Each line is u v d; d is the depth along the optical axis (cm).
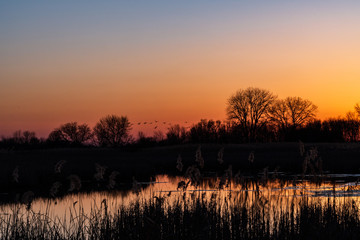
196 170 1277
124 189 2620
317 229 1141
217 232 1156
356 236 1139
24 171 2819
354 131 8456
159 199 1205
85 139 9275
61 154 5691
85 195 2283
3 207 1833
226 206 1334
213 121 8206
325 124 8675
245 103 8388
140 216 1227
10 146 6981
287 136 8581
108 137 8944
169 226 1134
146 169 3644
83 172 3309
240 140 8294
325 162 3859
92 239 1137
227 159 4734
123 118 9038
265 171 1487
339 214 1266
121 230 1158
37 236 1127
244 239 1150
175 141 7938
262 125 8431
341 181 2689
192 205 1318
